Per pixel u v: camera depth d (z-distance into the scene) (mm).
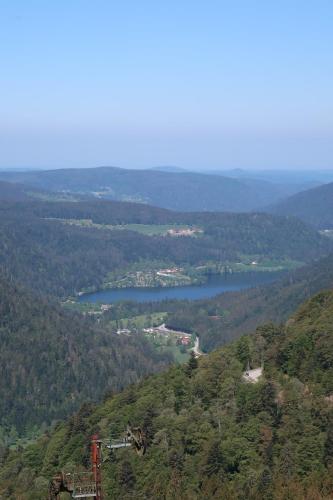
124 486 144375
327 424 143625
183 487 138875
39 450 183625
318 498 121375
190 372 186750
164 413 166250
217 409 160750
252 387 161875
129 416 170375
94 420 182125
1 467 182875
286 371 171750
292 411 149375
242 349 186750
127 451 152750
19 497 156500
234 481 138125
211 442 145375
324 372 162750
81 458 161750
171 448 150375
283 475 134125
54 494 81500
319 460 137000
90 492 81000
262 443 144875
